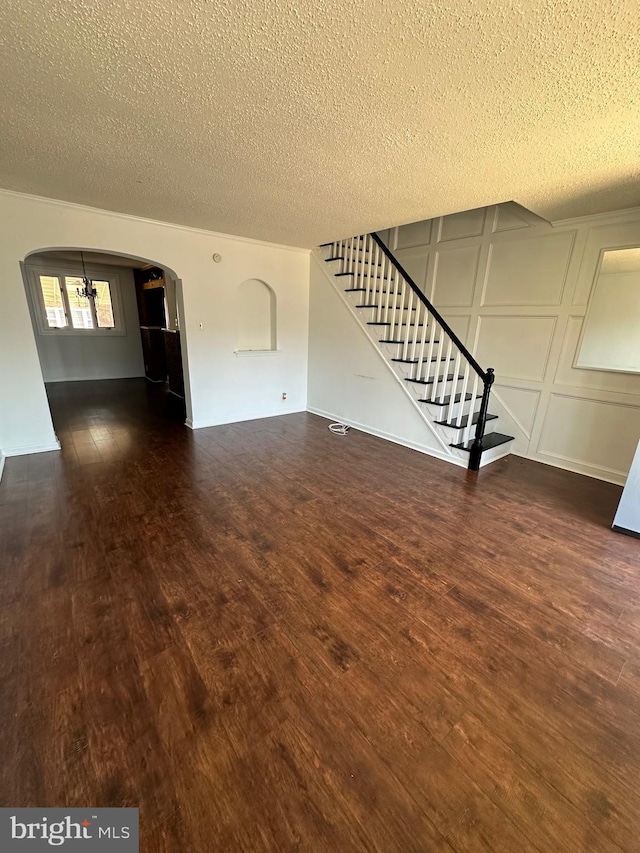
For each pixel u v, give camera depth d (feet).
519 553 7.67
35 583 6.38
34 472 10.93
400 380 13.96
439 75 4.70
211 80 4.99
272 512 9.04
